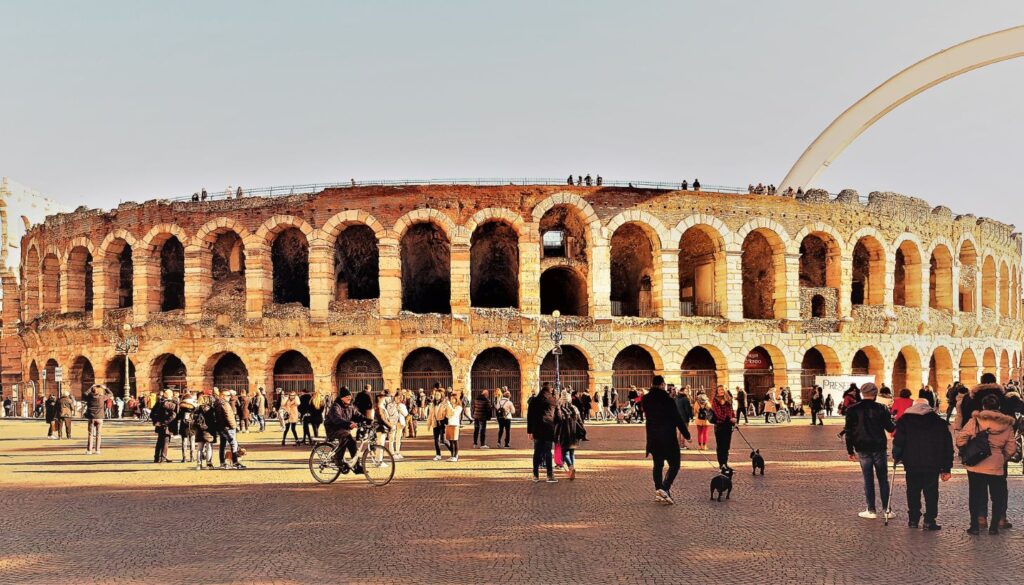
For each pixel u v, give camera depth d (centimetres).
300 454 3119
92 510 1830
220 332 5403
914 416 1570
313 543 1453
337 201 5312
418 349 5434
